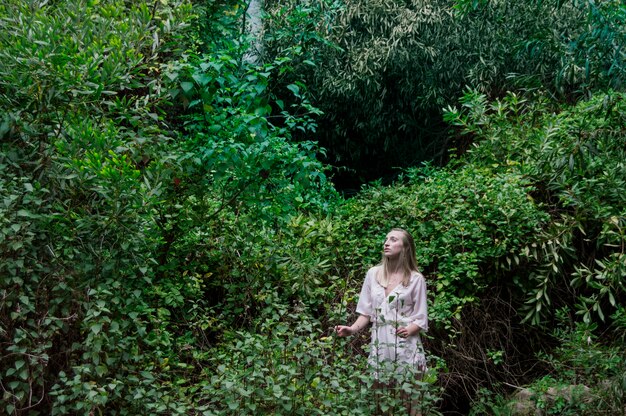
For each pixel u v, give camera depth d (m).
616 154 6.46
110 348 4.02
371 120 11.09
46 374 4.11
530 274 6.17
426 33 10.59
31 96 4.40
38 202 4.07
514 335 6.27
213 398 4.00
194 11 5.72
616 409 4.88
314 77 10.77
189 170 5.07
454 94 10.78
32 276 4.05
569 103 9.41
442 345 5.80
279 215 5.51
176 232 5.39
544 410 5.09
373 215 6.50
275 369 3.99
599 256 6.53
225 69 5.19
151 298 5.10
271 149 5.29
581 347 5.48
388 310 4.87
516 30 10.09
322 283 5.92
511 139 7.37
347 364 4.29
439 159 11.34
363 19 10.70
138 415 4.04
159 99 4.95
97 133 4.48
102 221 4.27
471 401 5.64
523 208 6.21
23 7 4.60
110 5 5.03
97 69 4.59
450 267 5.98
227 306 5.46
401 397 4.18
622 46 6.00
